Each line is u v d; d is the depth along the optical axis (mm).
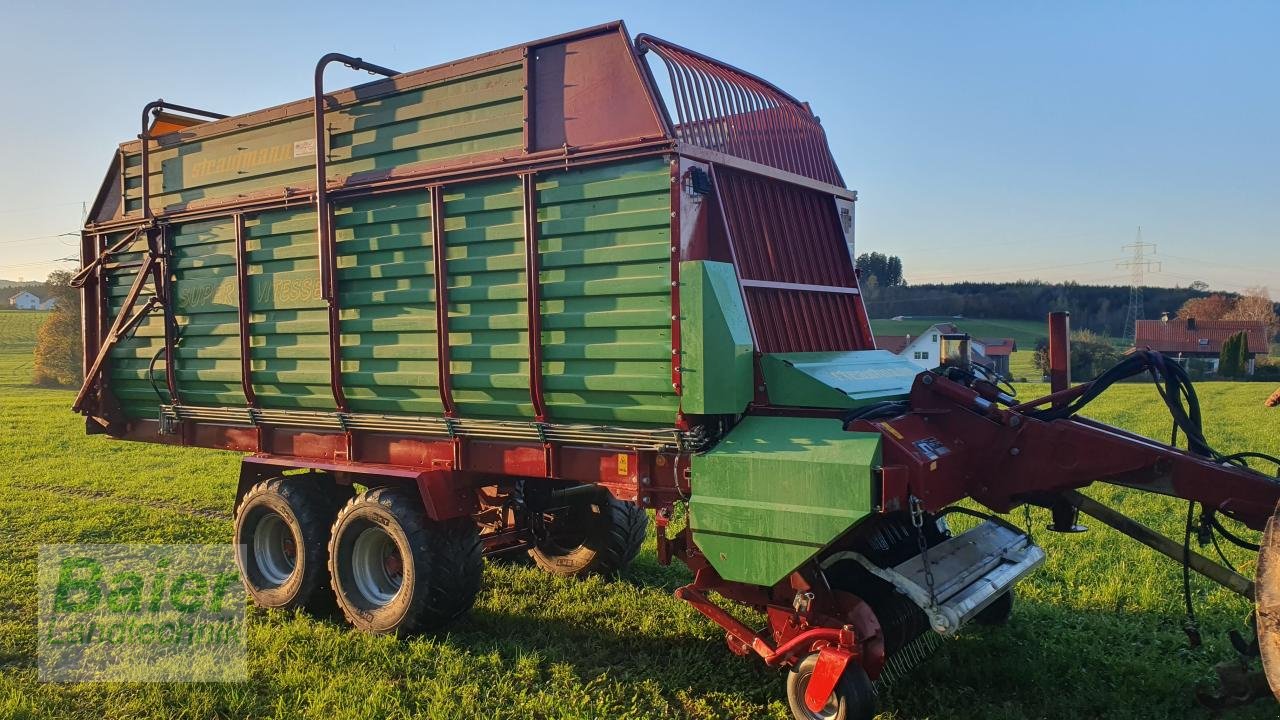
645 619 6055
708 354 4520
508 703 4859
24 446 17469
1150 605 6207
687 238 4680
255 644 5680
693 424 4695
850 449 4238
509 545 7316
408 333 5719
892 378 5516
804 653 4484
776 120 5973
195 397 6988
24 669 5359
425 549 5699
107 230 7500
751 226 5395
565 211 5000
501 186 5262
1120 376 4641
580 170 4949
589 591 6816
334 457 6316
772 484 4348
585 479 5188
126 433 7613
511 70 5254
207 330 6805
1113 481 4512
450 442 5703
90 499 11328
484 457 5598
